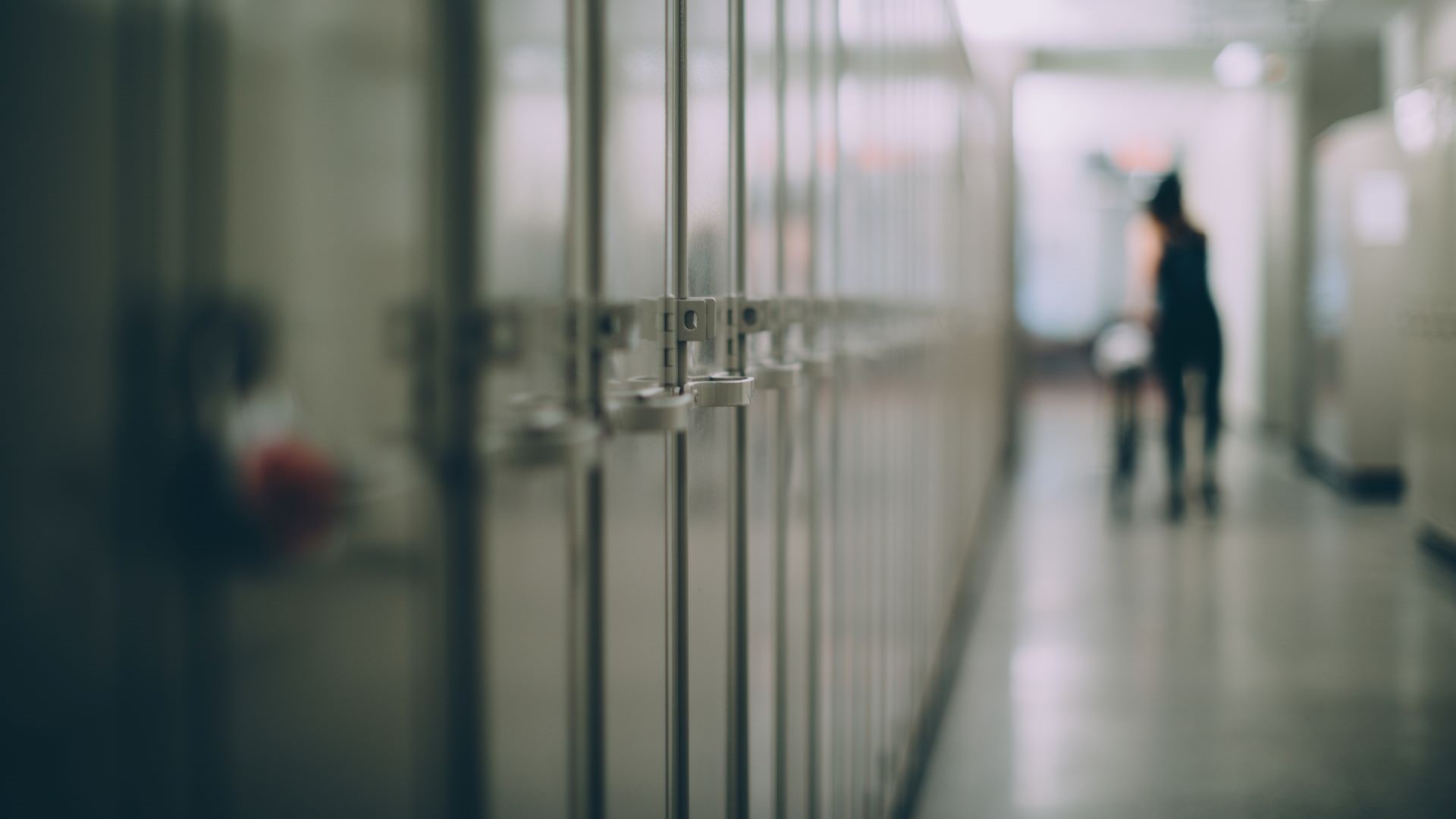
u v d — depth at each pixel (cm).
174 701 51
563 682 90
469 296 72
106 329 48
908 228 303
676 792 124
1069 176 2114
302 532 57
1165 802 304
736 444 151
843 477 227
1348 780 318
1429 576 563
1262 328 1177
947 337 428
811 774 203
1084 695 393
